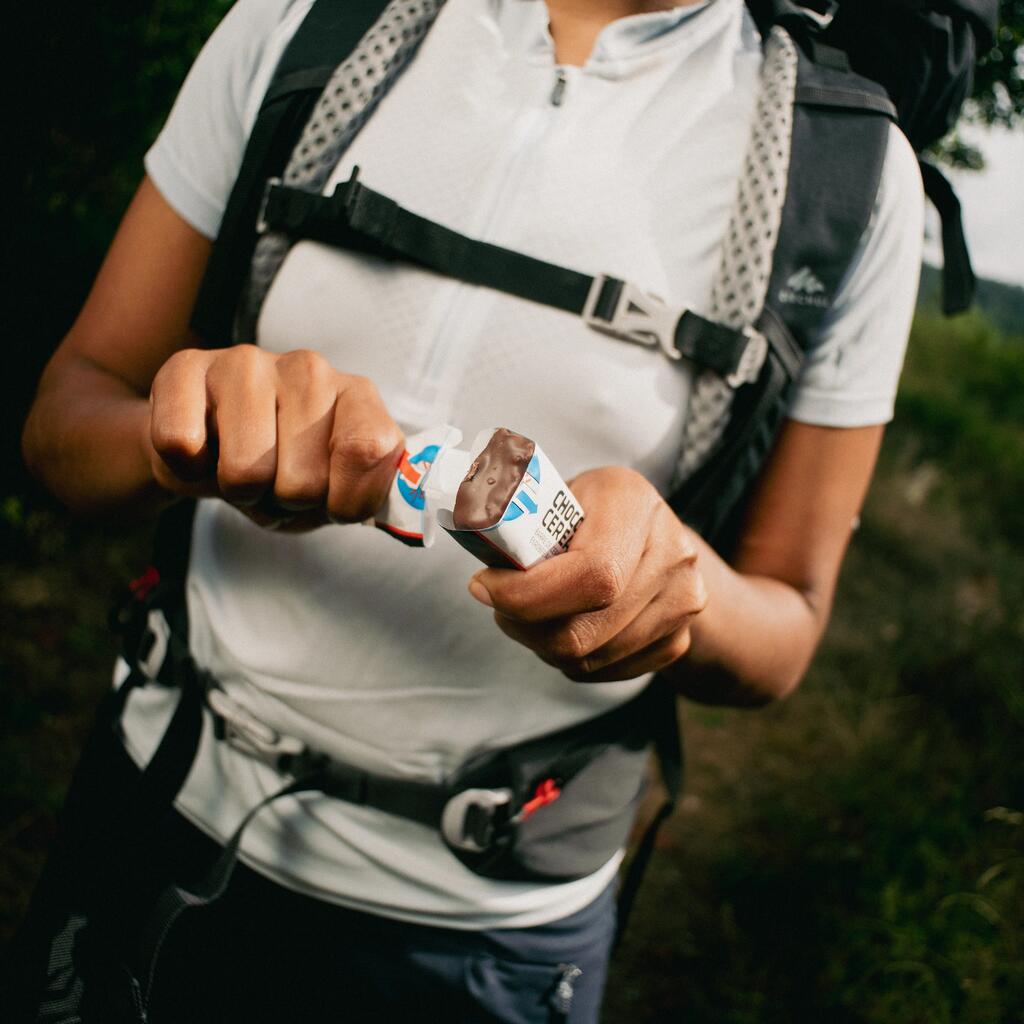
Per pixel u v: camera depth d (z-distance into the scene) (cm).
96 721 97
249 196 79
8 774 217
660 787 290
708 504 77
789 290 75
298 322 78
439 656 78
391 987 84
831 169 75
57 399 86
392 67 78
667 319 72
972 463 684
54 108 213
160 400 60
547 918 86
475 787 80
